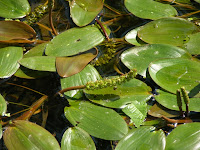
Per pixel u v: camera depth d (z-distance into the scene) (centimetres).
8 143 52
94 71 58
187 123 54
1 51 60
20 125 53
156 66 58
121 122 54
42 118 57
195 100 56
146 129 54
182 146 52
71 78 58
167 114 56
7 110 57
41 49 61
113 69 61
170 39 62
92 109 55
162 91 57
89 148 52
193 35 62
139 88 57
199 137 53
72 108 55
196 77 57
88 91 56
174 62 58
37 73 59
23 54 61
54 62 59
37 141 52
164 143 53
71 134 53
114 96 56
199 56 62
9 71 58
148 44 60
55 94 57
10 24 61
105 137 53
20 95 58
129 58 59
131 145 53
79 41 61
